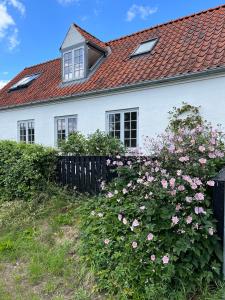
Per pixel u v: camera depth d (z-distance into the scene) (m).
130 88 10.92
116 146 8.96
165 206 3.94
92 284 4.01
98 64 13.70
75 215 6.01
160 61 10.86
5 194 8.02
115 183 5.10
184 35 11.37
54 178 7.93
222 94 8.73
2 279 4.36
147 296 3.54
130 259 3.95
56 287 4.05
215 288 3.70
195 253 3.69
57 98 13.38
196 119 9.15
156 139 9.48
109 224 4.60
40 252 4.97
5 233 5.94
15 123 16.05
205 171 4.10
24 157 7.56
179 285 3.64
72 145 9.43
